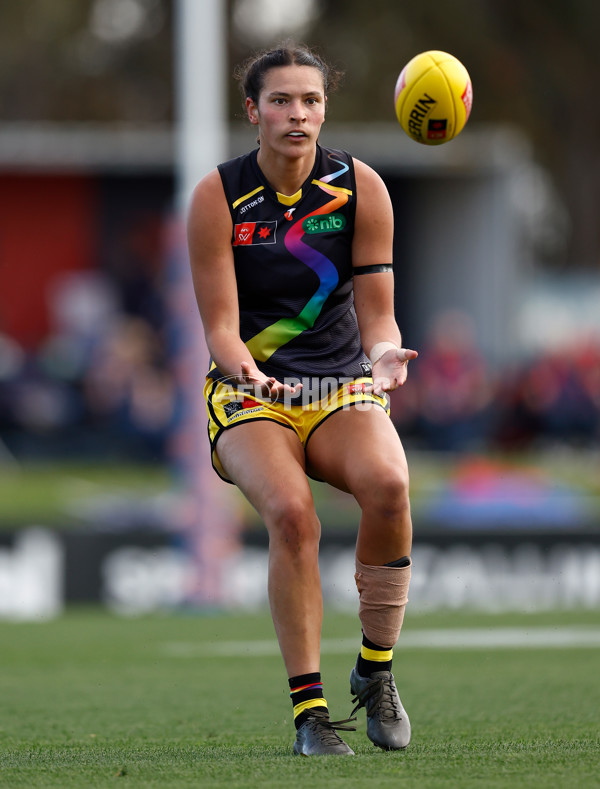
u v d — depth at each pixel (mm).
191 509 35531
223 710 17844
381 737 13375
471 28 100062
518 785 10797
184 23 40031
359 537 13344
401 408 61219
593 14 102250
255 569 37469
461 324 62375
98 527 43094
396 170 60688
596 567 39062
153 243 61781
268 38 104000
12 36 106000
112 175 61219
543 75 102938
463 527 43625
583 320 70750
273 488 12984
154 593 36875
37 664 23484
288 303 13867
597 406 61594
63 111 106750
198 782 11297
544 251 116125
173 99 106562
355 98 99500
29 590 36062
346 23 102312
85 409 59406
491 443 61156
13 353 60438
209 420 13930
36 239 61406
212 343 13508
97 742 14969
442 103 14203
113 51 107875
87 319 61062
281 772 11695
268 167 13656
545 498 50500
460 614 32812
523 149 98688
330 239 13805
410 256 63281
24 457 58844
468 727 15594
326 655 24422
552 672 21453
